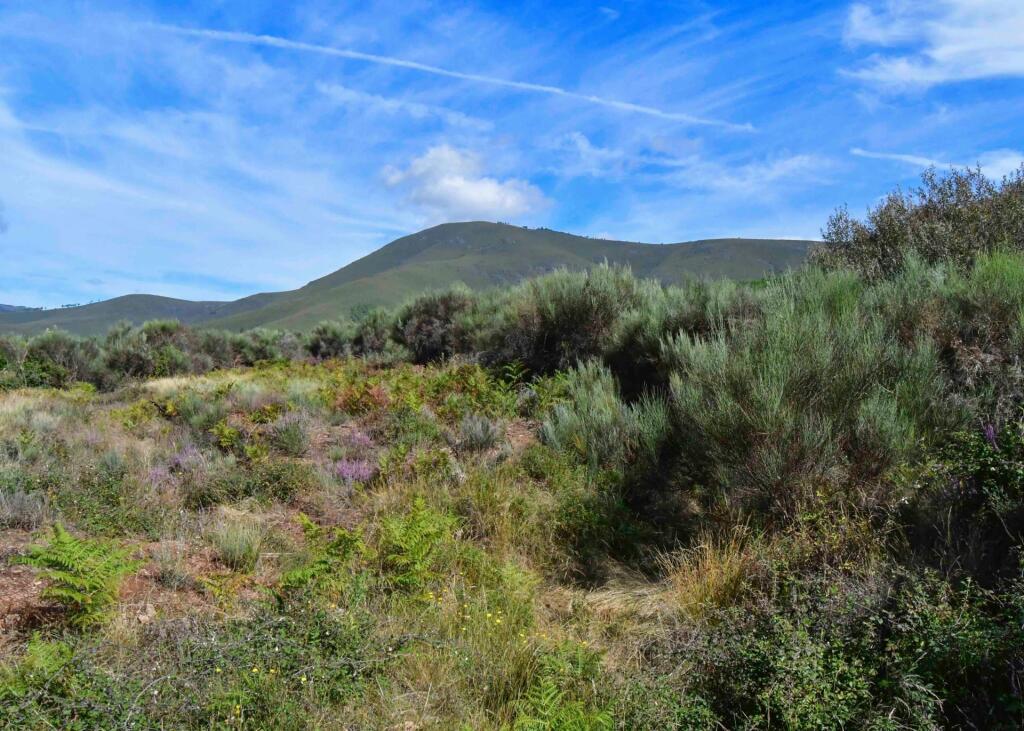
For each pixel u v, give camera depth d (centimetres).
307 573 421
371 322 2056
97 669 298
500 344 1288
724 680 322
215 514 612
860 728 279
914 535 412
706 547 471
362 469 734
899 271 855
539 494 638
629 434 712
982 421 445
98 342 2053
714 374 580
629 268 1254
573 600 462
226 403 1003
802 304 682
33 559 386
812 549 416
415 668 354
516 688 342
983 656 283
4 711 258
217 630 357
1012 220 847
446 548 521
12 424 883
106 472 664
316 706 300
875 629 325
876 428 472
